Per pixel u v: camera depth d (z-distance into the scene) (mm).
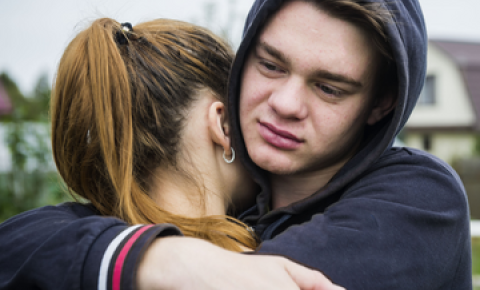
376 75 1106
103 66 1143
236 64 1183
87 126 1157
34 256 849
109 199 1189
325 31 1045
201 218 1109
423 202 1021
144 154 1179
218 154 1278
